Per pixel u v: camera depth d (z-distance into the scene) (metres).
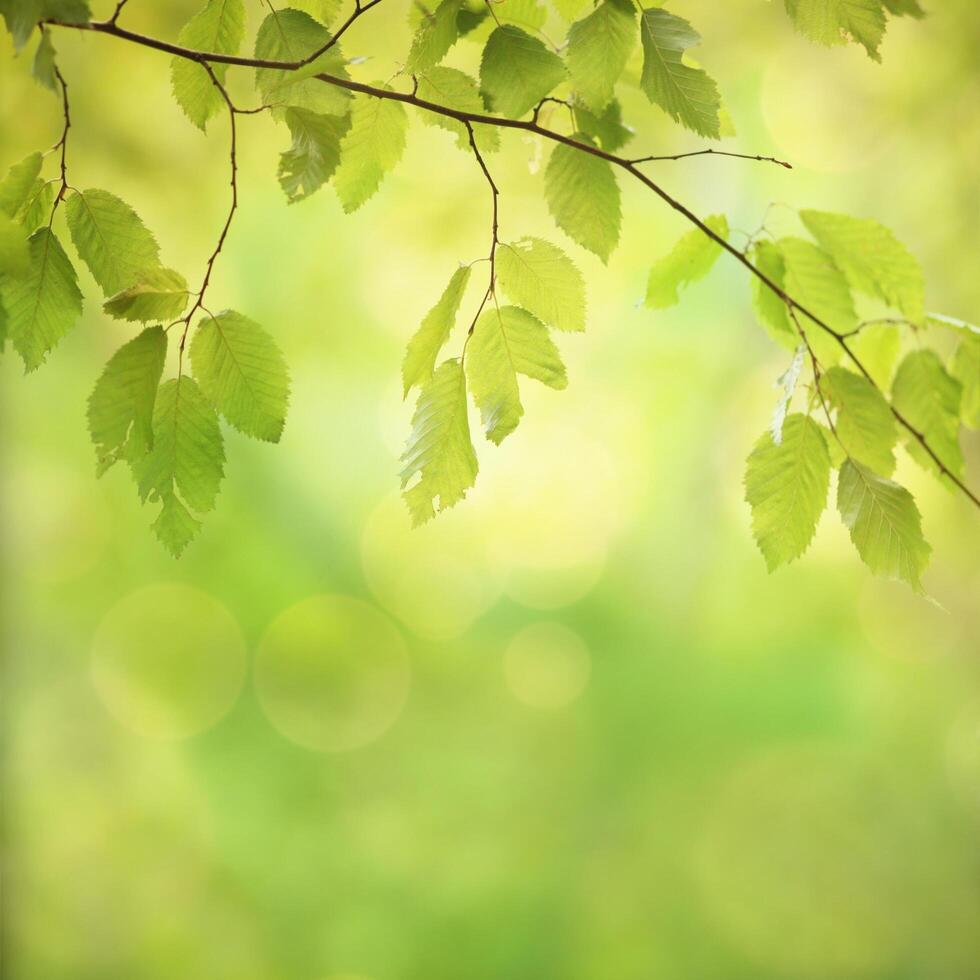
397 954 5.16
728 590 8.70
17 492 6.92
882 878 5.45
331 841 6.13
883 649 7.74
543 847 6.09
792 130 4.98
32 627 6.94
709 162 6.46
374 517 9.66
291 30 1.10
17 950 4.57
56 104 4.03
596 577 9.85
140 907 5.33
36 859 5.34
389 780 6.91
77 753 6.57
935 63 4.26
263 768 6.96
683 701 7.75
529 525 9.91
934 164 4.50
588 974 5.00
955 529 4.89
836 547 7.84
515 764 7.11
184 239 5.24
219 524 8.32
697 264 1.42
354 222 6.32
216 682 7.74
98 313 6.07
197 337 1.10
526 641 9.20
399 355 7.44
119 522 7.88
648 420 8.27
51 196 1.09
